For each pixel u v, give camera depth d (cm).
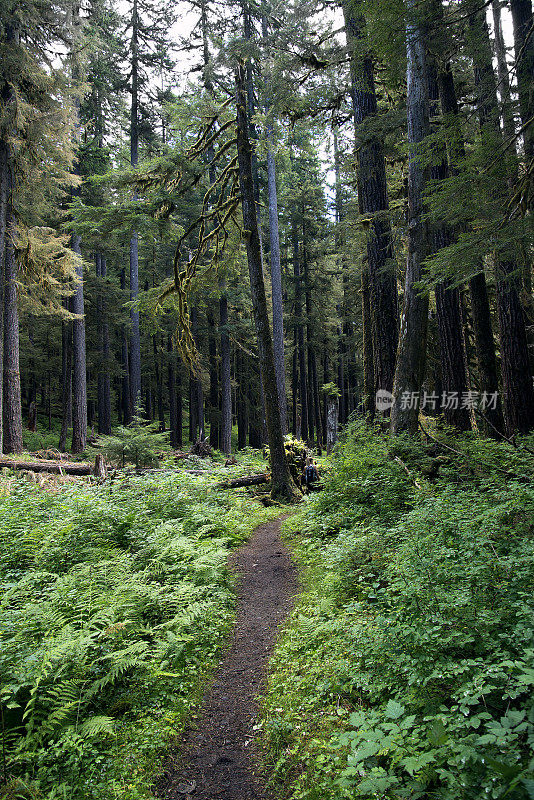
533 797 216
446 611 390
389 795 280
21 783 331
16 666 410
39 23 1590
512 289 1094
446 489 695
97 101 2597
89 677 445
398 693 357
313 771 328
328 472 1077
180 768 358
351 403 4125
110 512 816
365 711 366
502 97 802
